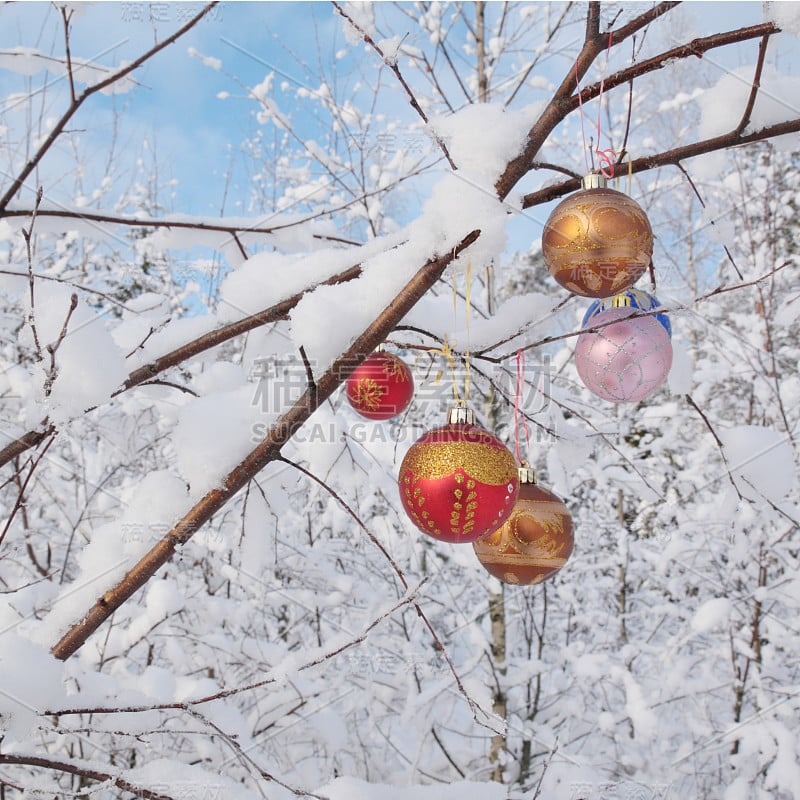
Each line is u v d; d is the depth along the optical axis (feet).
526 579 4.88
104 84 5.18
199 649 13.21
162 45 5.16
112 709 4.22
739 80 4.94
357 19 4.56
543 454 15.07
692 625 13.28
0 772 4.74
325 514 15.35
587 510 20.65
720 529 15.85
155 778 5.02
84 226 6.87
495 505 4.09
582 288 4.67
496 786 5.17
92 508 13.94
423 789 5.01
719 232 6.07
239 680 13.21
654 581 19.10
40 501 14.42
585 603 20.62
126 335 5.70
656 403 19.08
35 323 4.34
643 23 4.32
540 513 4.77
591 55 4.29
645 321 4.97
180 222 7.05
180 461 4.32
